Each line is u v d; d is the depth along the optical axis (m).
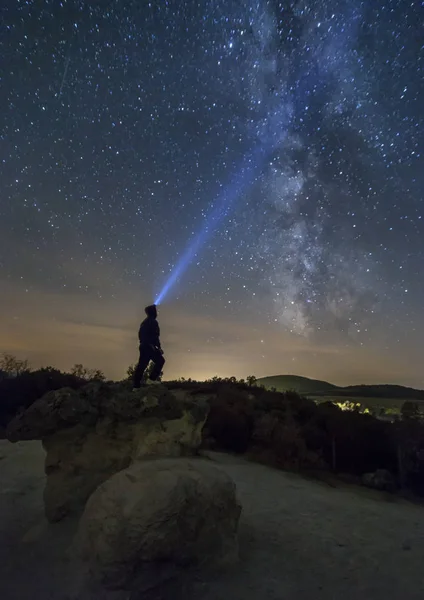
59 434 7.17
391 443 14.88
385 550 6.52
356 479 13.69
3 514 7.55
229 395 20.52
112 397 7.71
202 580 5.02
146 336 8.61
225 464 13.52
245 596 4.79
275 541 6.56
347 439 15.43
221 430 16.88
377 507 9.68
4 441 15.51
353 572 5.63
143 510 5.04
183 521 5.12
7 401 19.77
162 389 8.09
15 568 5.35
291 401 20.66
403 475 13.48
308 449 15.60
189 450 8.05
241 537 6.55
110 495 5.43
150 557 4.83
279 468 14.08
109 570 4.81
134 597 4.60
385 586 5.28
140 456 7.47
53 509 6.86
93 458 7.34
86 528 5.39
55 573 5.13
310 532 7.12
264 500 9.12
